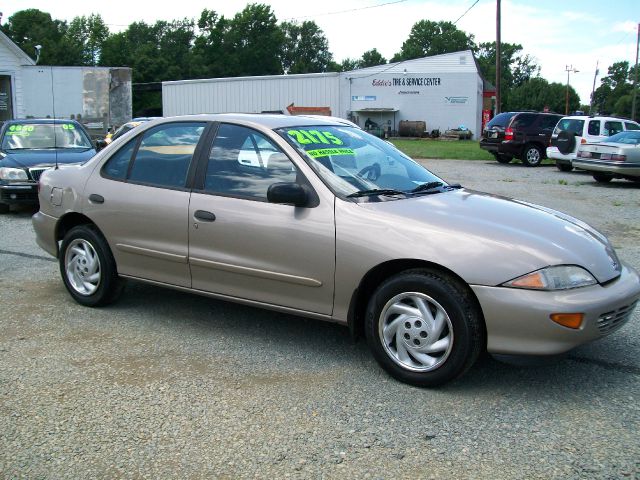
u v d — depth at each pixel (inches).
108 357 171.5
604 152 607.5
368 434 131.0
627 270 162.6
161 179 193.5
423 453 123.7
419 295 149.6
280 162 173.5
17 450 124.9
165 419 137.3
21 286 240.2
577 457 122.0
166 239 189.5
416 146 1364.4
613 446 126.0
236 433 131.5
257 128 180.4
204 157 186.7
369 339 159.0
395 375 155.0
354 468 118.7
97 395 148.4
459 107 1873.8
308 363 167.9
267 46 3297.2
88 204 207.0
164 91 1747.0
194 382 155.9
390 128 1909.4
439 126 1893.5
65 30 3223.4
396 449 125.2
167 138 196.9
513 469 118.1
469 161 940.0
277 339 185.8
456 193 181.2
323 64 4333.2
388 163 189.3
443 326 147.7
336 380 157.3
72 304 218.1
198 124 192.5
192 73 3117.6
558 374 160.9
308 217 163.6
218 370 163.3
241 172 179.3
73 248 214.5
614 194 534.0
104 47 2915.8
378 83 1895.9
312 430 132.6
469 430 132.6
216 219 177.5
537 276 140.5
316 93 1638.8
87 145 454.3
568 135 732.7
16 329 192.7
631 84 4163.4
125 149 205.8
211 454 123.7
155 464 120.2
